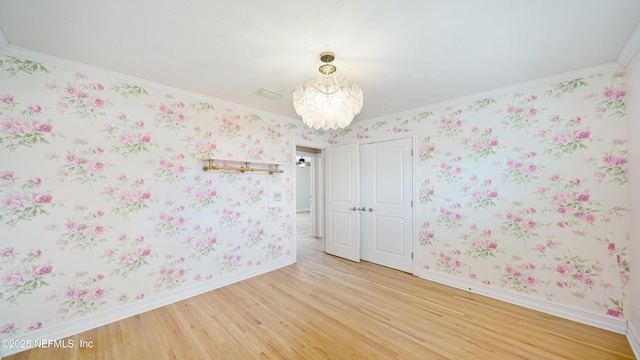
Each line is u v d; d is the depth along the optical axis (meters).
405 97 2.79
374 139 3.65
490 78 2.30
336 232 4.10
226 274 2.94
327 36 1.65
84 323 2.03
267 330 2.04
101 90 2.14
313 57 1.93
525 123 2.40
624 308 1.95
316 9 1.39
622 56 1.85
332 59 1.91
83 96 2.05
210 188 2.82
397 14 1.43
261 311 2.33
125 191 2.25
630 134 1.87
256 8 1.38
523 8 1.38
